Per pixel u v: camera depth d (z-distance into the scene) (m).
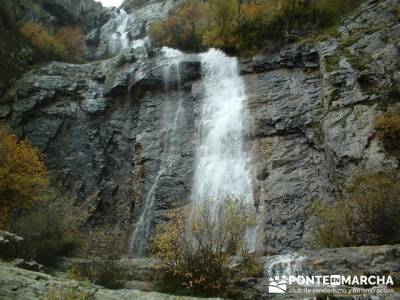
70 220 17.44
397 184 13.09
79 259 14.46
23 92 25.42
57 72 28.16
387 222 12.39
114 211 22.56
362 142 16.77
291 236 17.42
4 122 23.89
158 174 22.67
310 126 20.34
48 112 25.11
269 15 28.05
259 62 24.91
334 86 19.69
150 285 11.59
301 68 23.34
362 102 18.25
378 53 19.69
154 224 20.70
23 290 8.52
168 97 25.84
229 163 21.58
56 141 24.45
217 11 29.39
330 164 17.95
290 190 18.83
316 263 10.69
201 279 10.45
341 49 21.52
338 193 16.67
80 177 23.38
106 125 25.42
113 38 41.78
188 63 26.20
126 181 23.52
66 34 38.53
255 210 18.98
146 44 33.69
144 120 25.05
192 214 11.85
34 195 18.00
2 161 17.80
